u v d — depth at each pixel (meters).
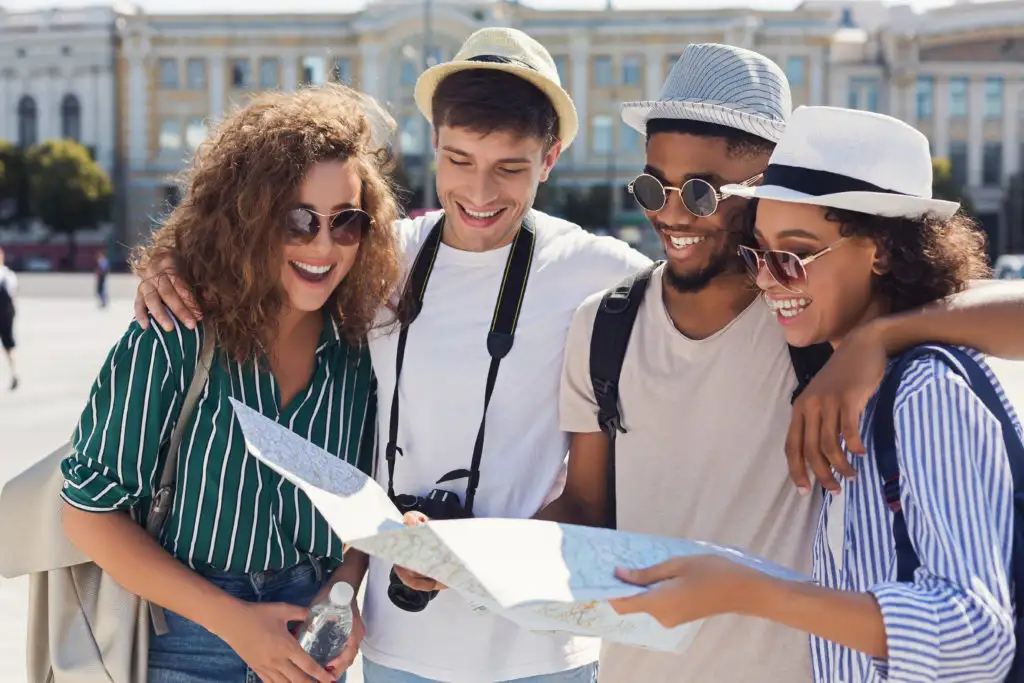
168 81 57.72
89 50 58.69
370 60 54.81
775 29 54.81
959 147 58.22
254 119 2.41
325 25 56.06
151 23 57.22
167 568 2.24
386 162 2.62
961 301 1.96
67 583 2.38
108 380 2.27
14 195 55.47
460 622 2.44
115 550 2.24
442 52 54.97
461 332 2.57
